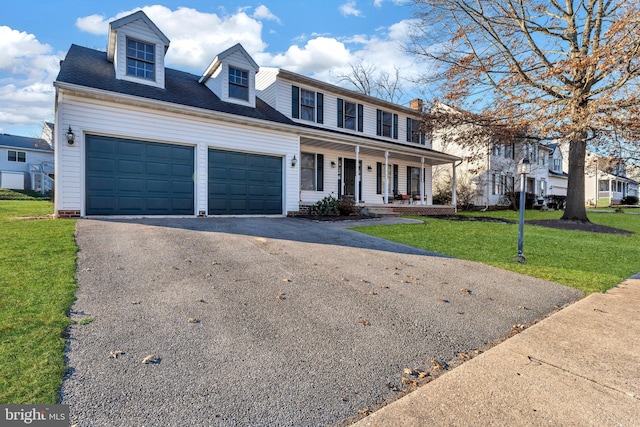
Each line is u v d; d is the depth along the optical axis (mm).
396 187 18812
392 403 2316
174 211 10414
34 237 6227
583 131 10883
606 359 2945
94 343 2857
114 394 2250
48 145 32812
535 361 2908
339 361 2838
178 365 2627
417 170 20047
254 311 3701
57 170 8641
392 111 18656
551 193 32625
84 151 9023
